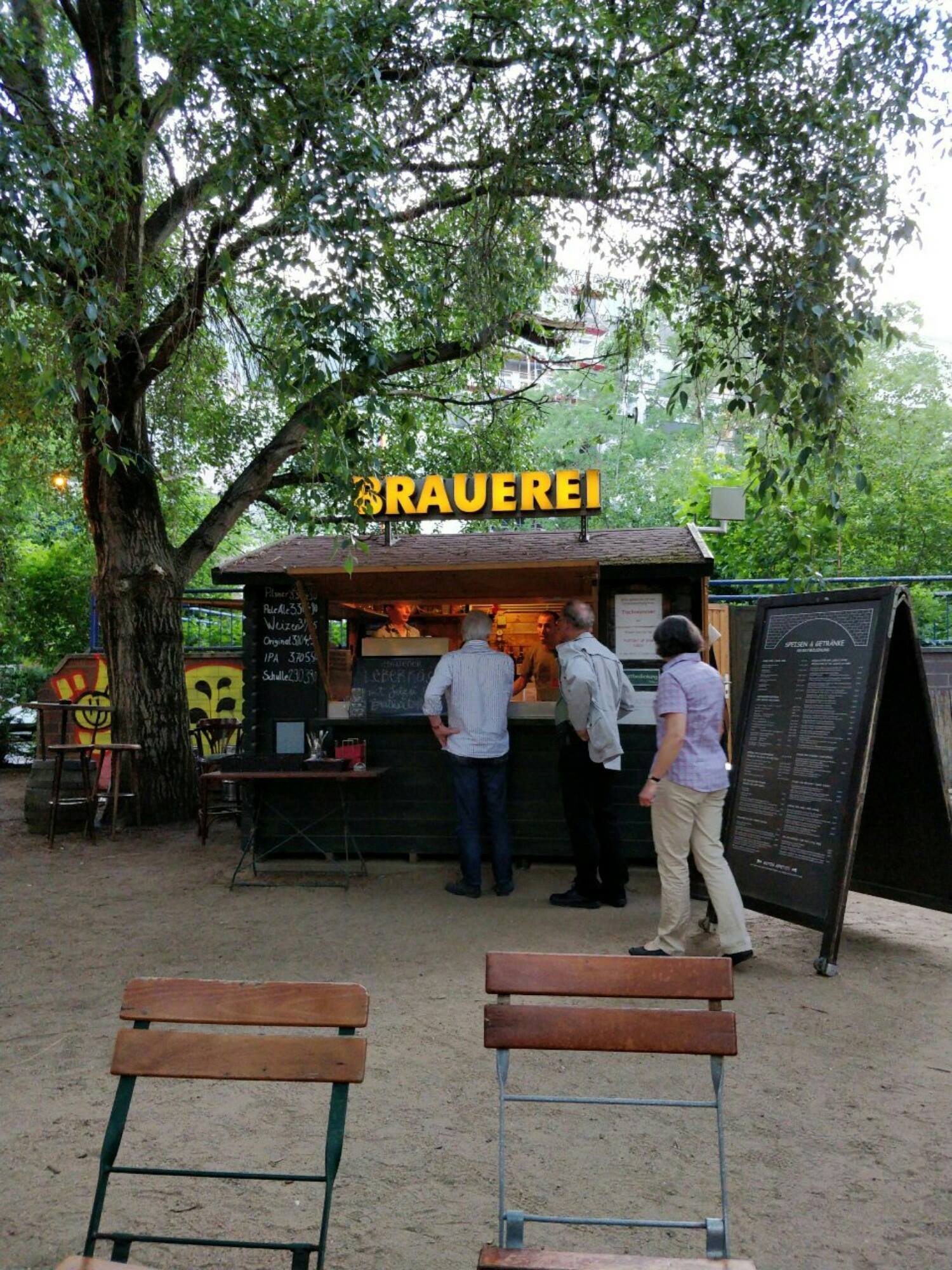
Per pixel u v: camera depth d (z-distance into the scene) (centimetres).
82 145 754
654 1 780
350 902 732
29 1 909
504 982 274
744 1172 345
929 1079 421
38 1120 388
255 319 1002
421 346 1021
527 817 830
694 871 756
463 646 771
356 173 682
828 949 561
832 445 719
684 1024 267
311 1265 290
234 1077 255
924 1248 298
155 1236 264
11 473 1350
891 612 584
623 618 833
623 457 2402
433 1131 376
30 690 1770
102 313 714
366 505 795
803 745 612
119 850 936
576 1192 331
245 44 696
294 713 876
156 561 1047
